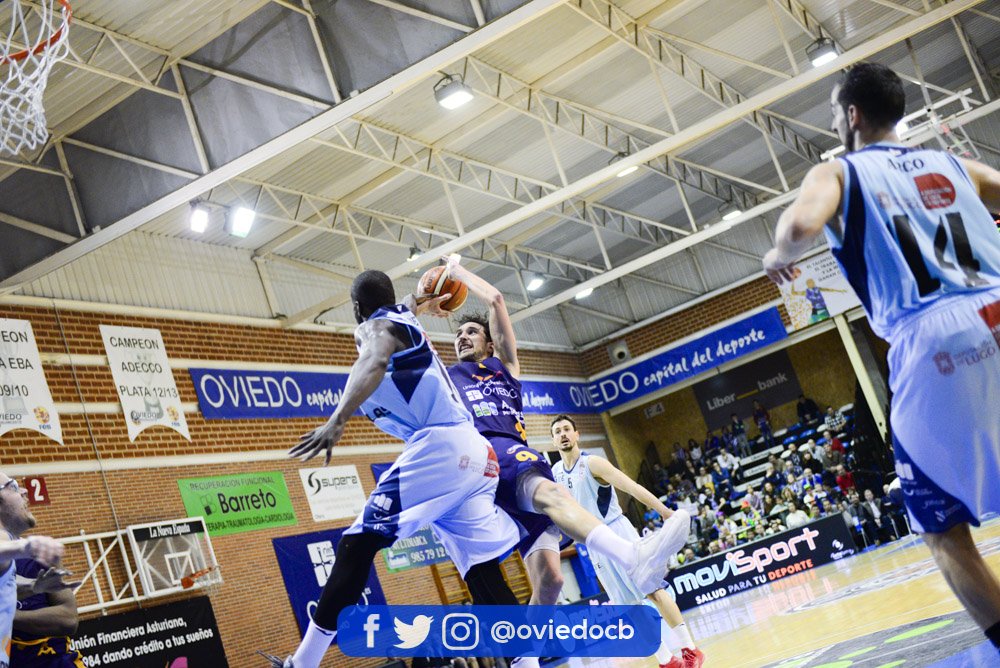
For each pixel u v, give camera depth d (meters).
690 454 32.06
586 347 31.25
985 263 2.84
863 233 2.84
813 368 31.95
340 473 20.08
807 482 26.55
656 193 26.86
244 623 16.55
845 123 3.10
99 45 12.43
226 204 18.98
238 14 12.63
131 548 15.23
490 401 4.77
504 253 27.16
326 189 20.44
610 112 21.98
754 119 24.17
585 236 28.14
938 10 17.48
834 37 22.14
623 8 18.78
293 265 21.72
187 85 12.75
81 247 13.22
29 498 14.23
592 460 7.29
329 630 4.01
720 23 20.09
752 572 21.39
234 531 17.20
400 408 4.06
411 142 20.03
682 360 29.98
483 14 11.09
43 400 15.03
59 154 13.45
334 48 11.81
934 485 2.78
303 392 20.14
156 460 16.41
